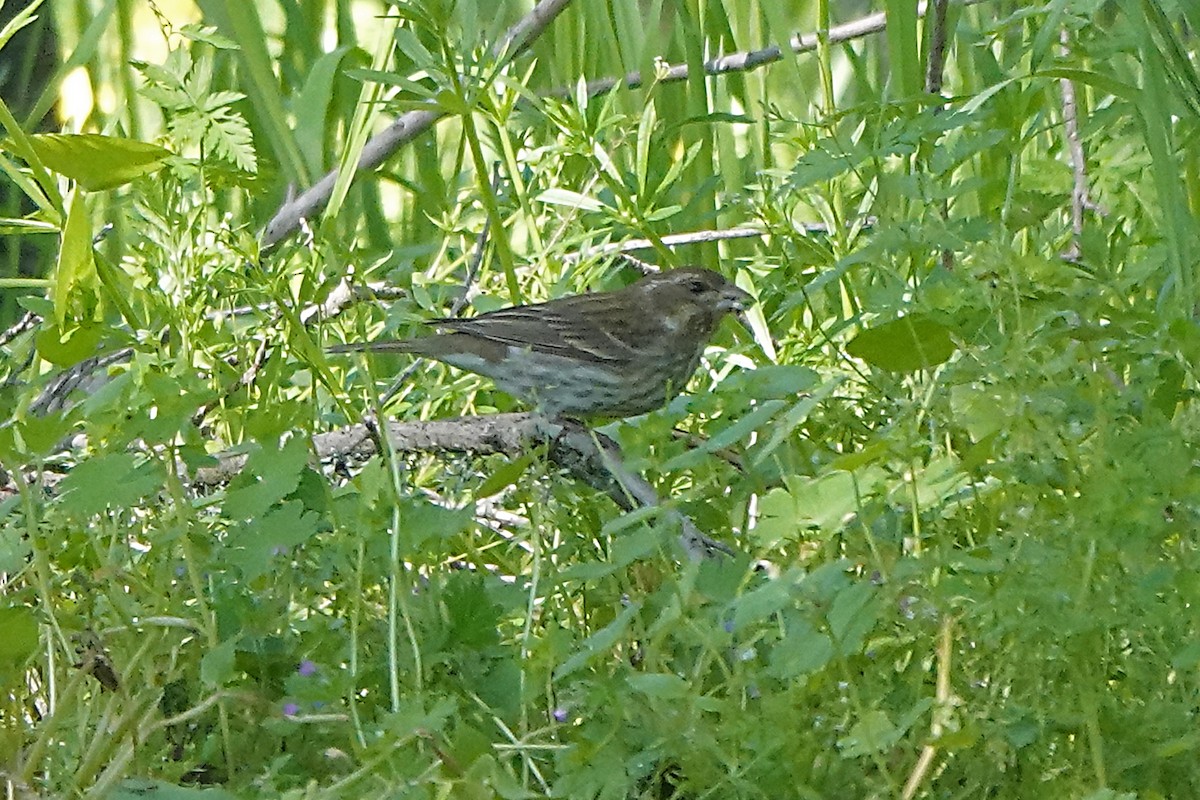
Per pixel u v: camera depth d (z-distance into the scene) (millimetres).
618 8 11875
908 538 6062
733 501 7082
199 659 6180
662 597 5855
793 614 5395
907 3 9578
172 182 9406
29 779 5441
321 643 5949
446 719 5410
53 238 13422
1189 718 4914
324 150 13969
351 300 10336
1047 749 5047
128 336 8289
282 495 5988
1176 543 5574
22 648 5719
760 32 13125
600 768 4875
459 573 6633
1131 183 9852
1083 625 4770
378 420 6453
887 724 4605
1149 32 7852
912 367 6453
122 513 6980
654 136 12117
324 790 4676
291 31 14055
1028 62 10969
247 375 9539
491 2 13555
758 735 4801
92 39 11688
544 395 10641
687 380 11266
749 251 13367
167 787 5023
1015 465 5340
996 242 6074
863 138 8992
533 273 11234
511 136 11734
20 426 5949
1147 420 5488
